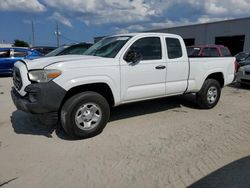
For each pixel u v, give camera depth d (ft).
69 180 10.00
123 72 14.92
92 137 14.38
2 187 9.52
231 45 92.53
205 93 19.93
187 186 9.49
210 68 19.92
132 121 17.37
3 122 17.03
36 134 14.89
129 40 15.51
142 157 11.92
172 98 24.04
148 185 9.61
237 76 33.17
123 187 9.50
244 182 9.68
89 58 14.40
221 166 10.98
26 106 12.71
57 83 12.69
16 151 12.61
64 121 13.46
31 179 10.09
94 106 14.15
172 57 17.39
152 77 16.28
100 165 11.18
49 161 11.57
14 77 14.75
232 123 17.03
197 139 14.12
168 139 14.14
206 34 101.71
